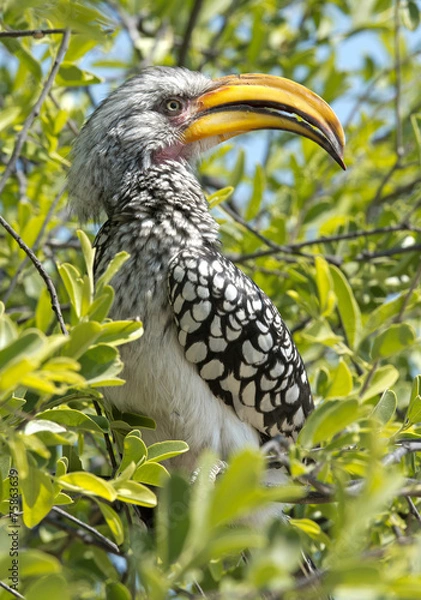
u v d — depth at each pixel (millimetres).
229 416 9180
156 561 5996
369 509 5121
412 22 12156
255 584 4777
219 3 15281
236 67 15344
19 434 6211
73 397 7348
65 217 12758
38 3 6984
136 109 10070
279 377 9227
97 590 9500
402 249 11211
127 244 9172
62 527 9414
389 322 10375
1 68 14406
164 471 7375
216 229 9867
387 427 7934
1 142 11594
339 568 4852
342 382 7953
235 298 8969
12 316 11375
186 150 10219
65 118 11258
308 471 6449
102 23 7488
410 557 5355
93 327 6332
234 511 4801
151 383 8766
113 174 9898
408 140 14406
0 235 12359
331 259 11484
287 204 13352
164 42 14492
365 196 14094
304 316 12414
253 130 10289
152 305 8828
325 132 10031
